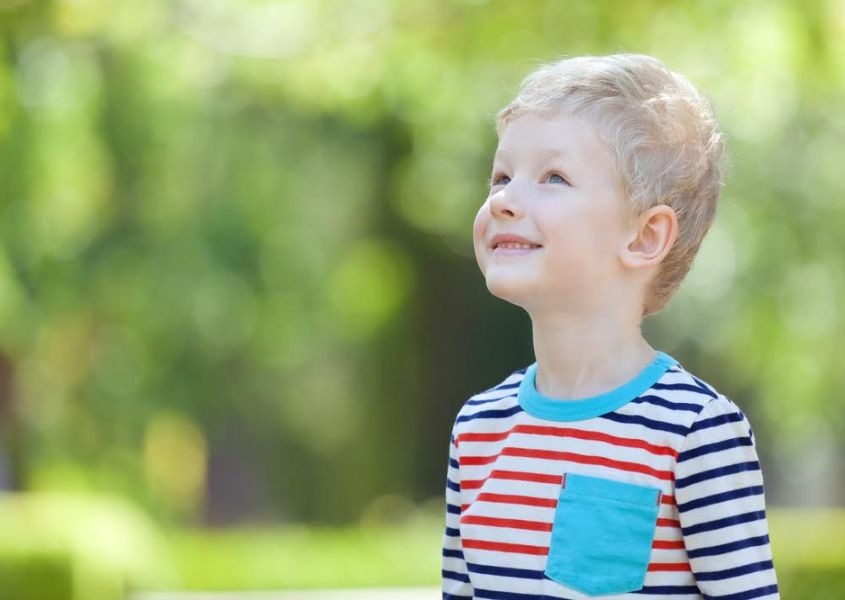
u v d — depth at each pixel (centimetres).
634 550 514
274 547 2705
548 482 533
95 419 3794
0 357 3431
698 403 521
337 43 1839
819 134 2716
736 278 3288
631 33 1695
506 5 1717
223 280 3772
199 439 4678
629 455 521
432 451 4275
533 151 542
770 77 1911
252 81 2078
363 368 4316
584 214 532
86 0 1728
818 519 2339
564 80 549
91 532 1947
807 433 3769
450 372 4225
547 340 548
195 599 2112
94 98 3188
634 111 542
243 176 3659
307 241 3944
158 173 3419
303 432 4412
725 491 510
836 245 2970
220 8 1866
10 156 2797
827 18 1683
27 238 3164
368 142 3650
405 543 2862
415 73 2103
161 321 3738
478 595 542
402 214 3900
